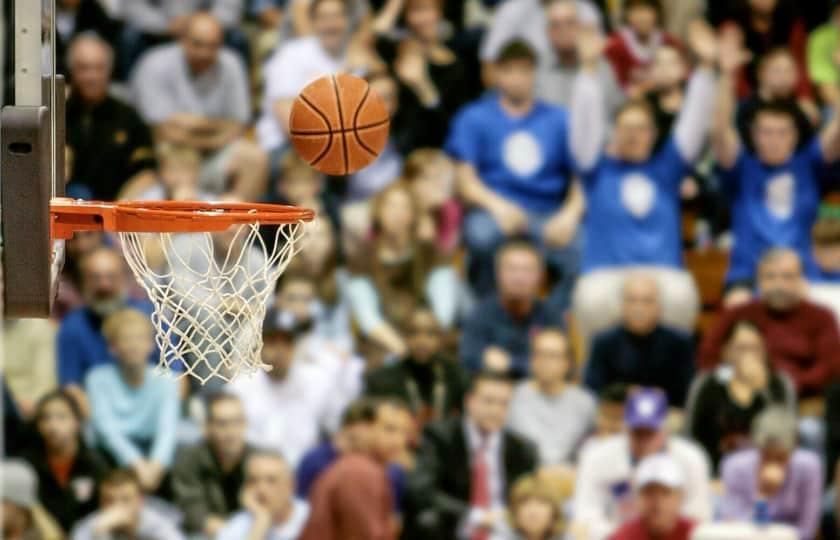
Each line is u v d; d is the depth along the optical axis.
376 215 13.90
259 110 15.59
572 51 15.30
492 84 15.61
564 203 14.74
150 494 12.41
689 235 15.44
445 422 12.67
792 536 12.13
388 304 13.77
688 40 15.97
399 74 14.95
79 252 13.35
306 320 13.23
